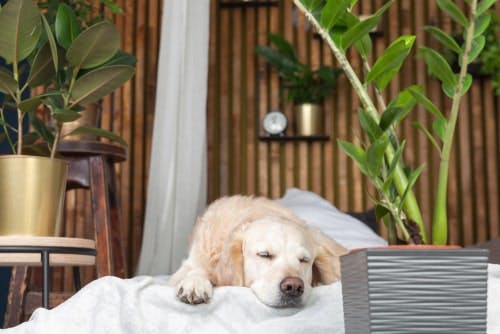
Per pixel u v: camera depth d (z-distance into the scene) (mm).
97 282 1849
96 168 2676
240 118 4430
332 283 2018
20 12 2021
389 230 1921
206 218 2207
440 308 1408
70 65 2291
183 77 2965
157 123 2963
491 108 4414
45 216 2117
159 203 2939
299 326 1755
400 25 4512
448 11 1876
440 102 4441
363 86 1913
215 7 4488
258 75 4477
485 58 4258
